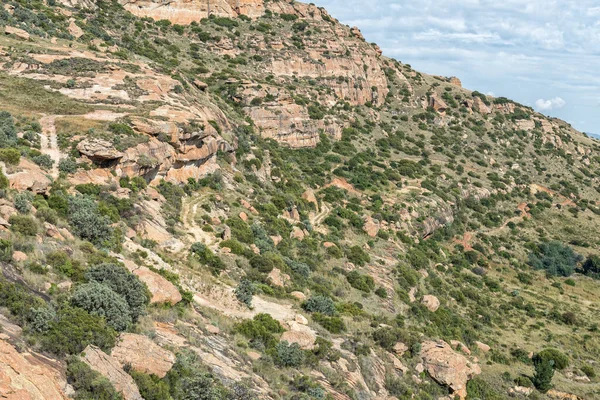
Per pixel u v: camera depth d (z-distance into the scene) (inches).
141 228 1952.5
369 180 4584.2
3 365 746.2
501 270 4284.0
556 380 2571.4
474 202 5123.0
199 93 3688.5
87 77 2918.3
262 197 3063.5
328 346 1625.2
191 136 2610.7
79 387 837.2
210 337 1368.1
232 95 4618.6
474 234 4707.2
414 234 3932.1
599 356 3024.1
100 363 915.4
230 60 5551.2
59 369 852.6
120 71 3095.5
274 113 4690.0
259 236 2534.5
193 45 5506.9
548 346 2989.7
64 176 1910.7
